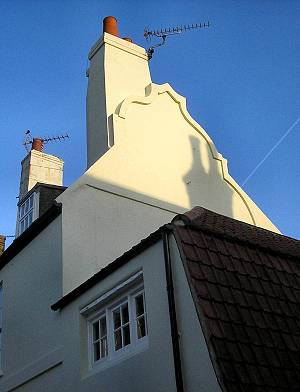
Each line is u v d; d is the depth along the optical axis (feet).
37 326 35.83
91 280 29.58
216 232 25.58
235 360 20.34
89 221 37.93
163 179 44.60
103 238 38.01
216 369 19.86
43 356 33.63
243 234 28.02
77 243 36.42
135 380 24.53
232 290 23.16
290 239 32.22
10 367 37.68
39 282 37.37
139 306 26.48
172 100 49.80
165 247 24.34
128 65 49.42
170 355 22.70
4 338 40.04
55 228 37.42
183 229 24.72
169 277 23.57
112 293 27.73
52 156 56.54
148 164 44.32
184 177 46.24
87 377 28.27
